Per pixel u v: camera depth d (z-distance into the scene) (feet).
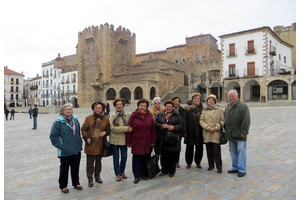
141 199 14.46
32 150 30.30
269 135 34.40
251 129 40.45
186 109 20.77
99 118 17.95
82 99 163.22
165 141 18.34
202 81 119.34
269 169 19.57
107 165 22.98
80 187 16.48
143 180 18.21
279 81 99.19
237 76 108.37
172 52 177.99
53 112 128.57
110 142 18.38
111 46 151.12
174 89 148.46
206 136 19.80
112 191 16.01
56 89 210.38
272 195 14.46
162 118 19.04
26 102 240.94
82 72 163.43
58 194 15.72
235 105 18.66
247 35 106.22
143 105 18.26
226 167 21.03
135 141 17.72
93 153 17.22
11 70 251.60
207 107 20.27
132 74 142.51
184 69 161.79
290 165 20.44
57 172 20.89
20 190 16.56
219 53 181.68
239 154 18.40
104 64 148.56
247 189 15.53
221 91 126.00
